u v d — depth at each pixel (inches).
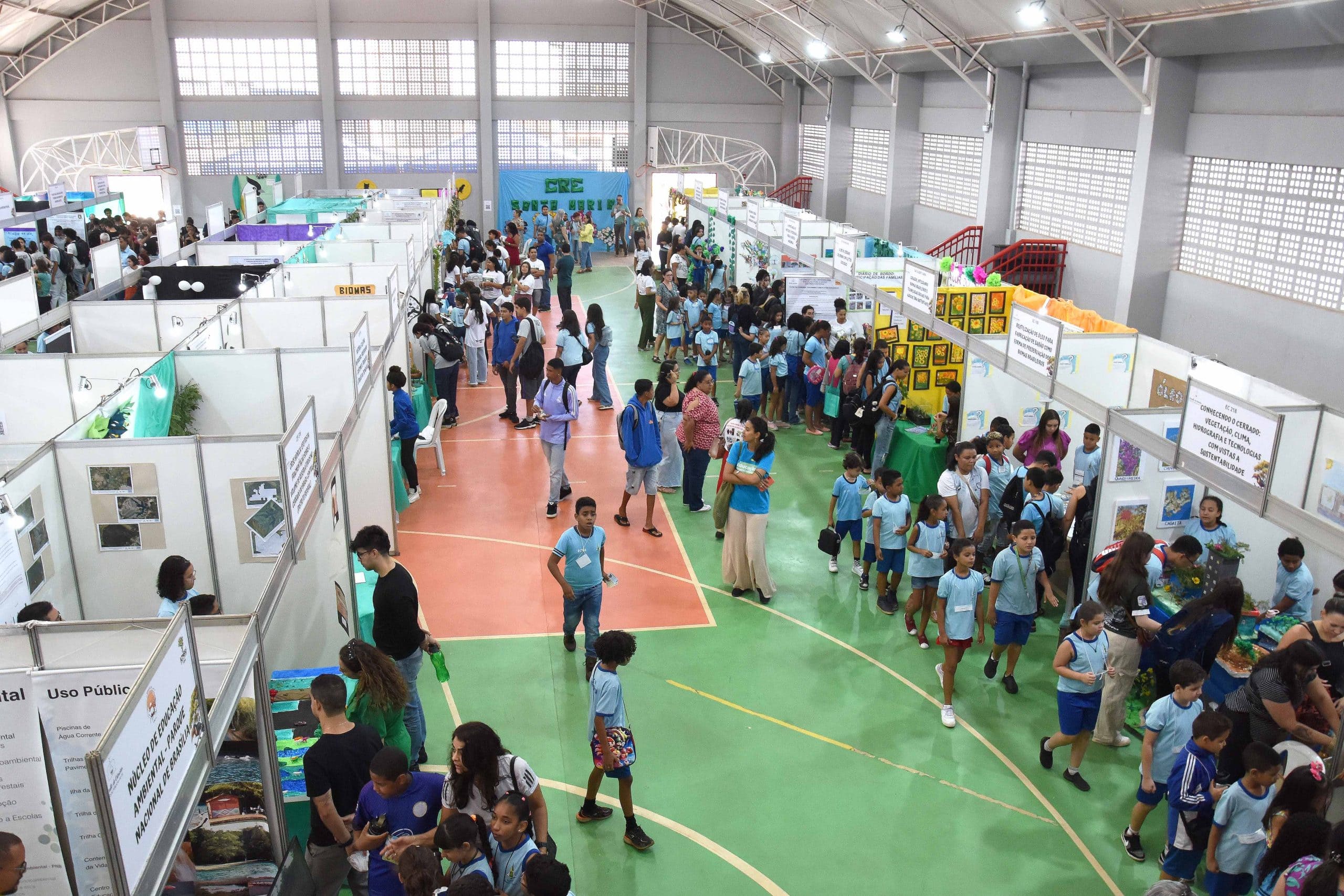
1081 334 367.9
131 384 307.6
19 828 150.2
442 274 784.9
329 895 201.8
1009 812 255.4
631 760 234.7
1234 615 268.1
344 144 1191.6
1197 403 255.6
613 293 977.5
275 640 284.4
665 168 1223.5
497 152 1226.6
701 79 1245.1
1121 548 273.9
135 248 879.1
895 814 253.9
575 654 326.6
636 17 1197.7
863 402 470.3
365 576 311.3
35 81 1109.1
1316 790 192.7
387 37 1164.5
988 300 462.9
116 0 1096.8
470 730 180.2
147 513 263.9
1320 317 472.7
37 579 245.4
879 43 900.6
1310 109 470.6
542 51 1200.2
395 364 457.1
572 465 503.8
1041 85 719.7
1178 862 219.9
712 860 236.5
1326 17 416.2
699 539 420.5
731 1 1010.1
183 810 142.3
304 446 250.4
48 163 1133.1
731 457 358.3
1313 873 159.8
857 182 1107.9
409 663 249.0
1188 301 573.6
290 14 1135.6
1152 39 540.7
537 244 1058.1
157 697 135.8
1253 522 316.2
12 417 347.9
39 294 684.7
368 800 185.5
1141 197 575.8
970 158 844.0
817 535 426.3
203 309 446.3
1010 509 345.1
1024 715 298.7
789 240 655.8
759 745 281.9
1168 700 231.0
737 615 356.5
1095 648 255.3
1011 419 429.4
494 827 174.4
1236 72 522.3
